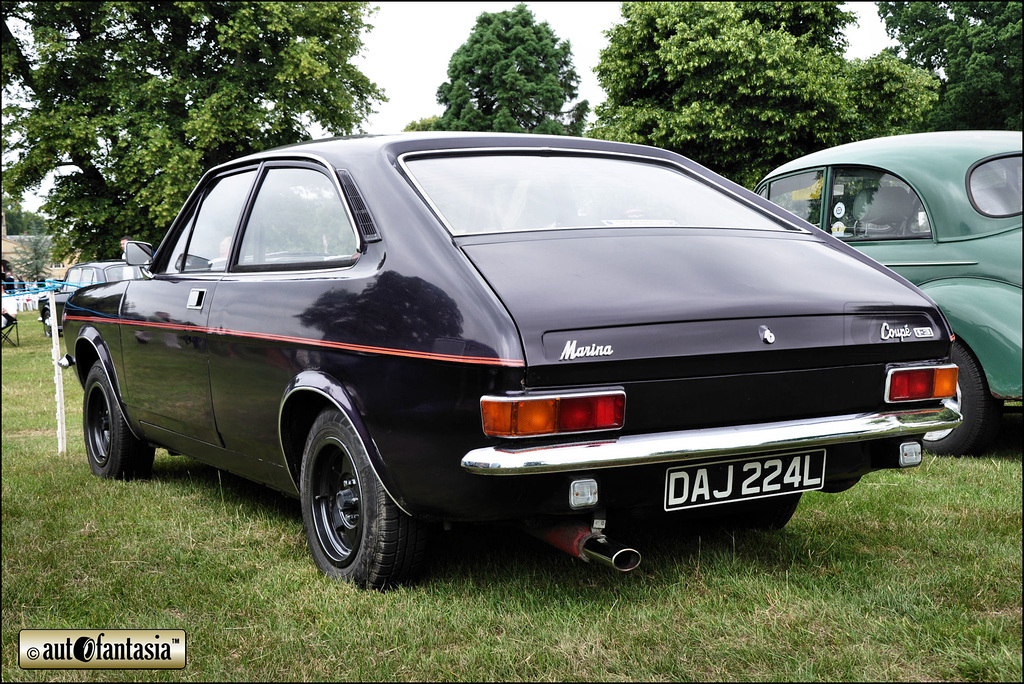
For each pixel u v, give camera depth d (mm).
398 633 2406
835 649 2322
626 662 2256
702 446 2326
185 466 4945
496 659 2258
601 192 3066
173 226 4176
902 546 3178
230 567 3021
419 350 2393
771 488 2590
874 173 5652
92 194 27781
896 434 2600
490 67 43000
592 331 2256
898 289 2832
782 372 2479
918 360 2729
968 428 4797
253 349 3127
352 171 3004
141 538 3406
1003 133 5434
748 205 3336
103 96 26562
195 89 26875
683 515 2572
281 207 3336
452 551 3098
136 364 4094
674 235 2838
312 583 2834
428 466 2404
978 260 4938
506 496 2318
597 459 2207
